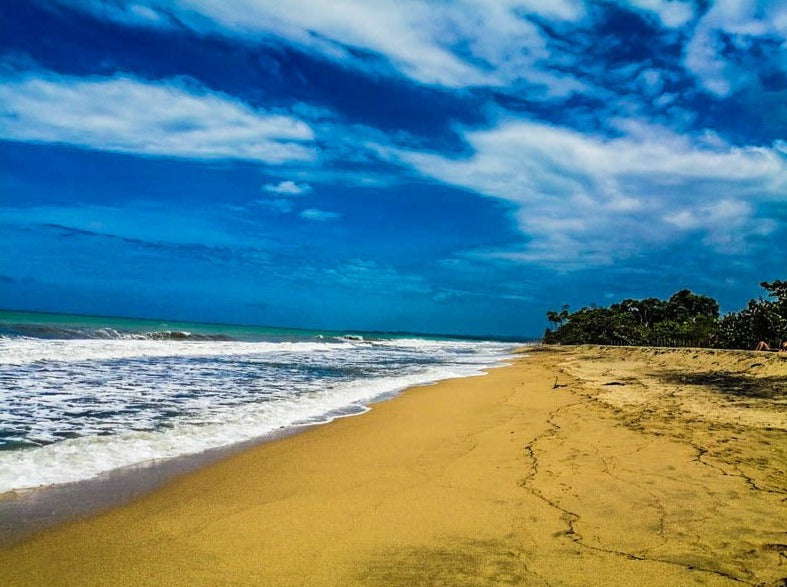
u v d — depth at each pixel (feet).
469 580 11.05
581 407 35.17
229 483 17.94
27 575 11.05
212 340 124.88
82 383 39.96
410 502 16.10
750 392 43.24
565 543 12.96
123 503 15.61
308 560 12.03
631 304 252.83
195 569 11.51
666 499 16.07
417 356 114.52
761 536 13.28
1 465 18.63
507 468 19.92
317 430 27.55
